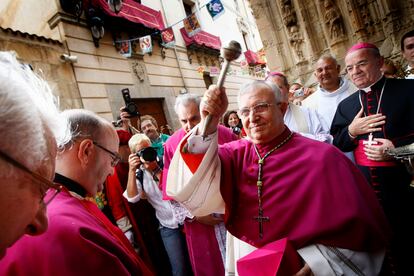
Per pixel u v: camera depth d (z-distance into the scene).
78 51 7.22
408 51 2.41
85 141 1.03
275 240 1.15
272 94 1.25
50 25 7.09
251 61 16.36
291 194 1.14
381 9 4.64
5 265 0.74
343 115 2.13
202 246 2.03
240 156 1.35
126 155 2.61
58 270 0.72
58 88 6.42
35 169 0.50
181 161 1.26
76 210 0.90
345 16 5.01
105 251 0.80
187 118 1.98
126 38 8.84
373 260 1.10
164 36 9.54
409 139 1.73
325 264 1.02
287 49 5.81
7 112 0.46
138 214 2.55
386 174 1.74
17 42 5.73
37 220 0.57
